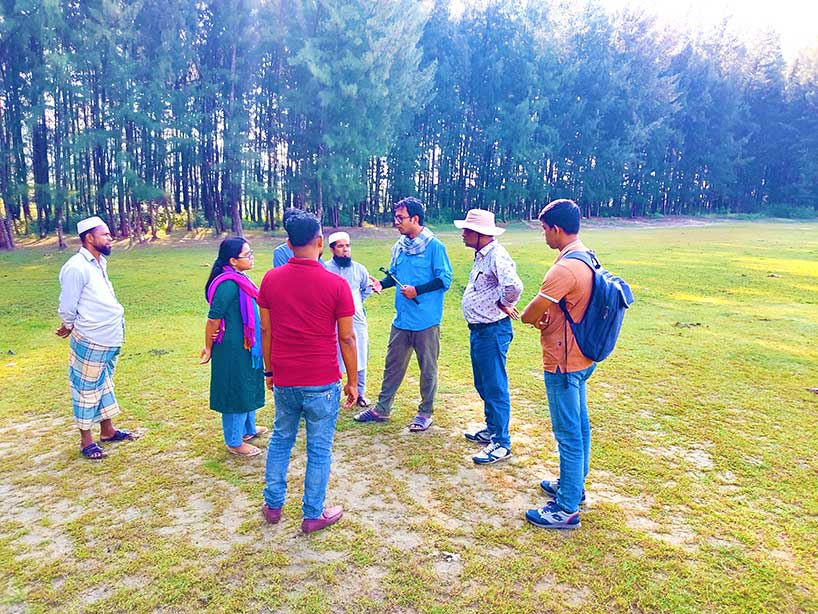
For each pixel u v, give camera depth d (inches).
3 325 375.2
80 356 165.2
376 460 167.2
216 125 1110.4
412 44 1128.2
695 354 286.5
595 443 177.9
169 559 118.2
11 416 206.4
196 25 1001.5
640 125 1649.9
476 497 145.1
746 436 183.8
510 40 1477.6
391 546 123.0
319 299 123.3
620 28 1717.5
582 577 112.3
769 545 123.0
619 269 599.5
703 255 733.3
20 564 117.0
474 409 213.3
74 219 1051.3
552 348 127.0
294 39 1019.9
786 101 2041.1
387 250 827.4
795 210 1999.3
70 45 881.5
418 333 185.3
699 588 109.0
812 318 375.9
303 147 1107.9
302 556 119.4
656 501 142.1
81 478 155.5
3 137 903.1
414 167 1397.6
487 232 156.8
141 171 994.7
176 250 879.1
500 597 106.6
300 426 194.4
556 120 1598.2
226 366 160.9
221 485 151.3
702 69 1876.2
